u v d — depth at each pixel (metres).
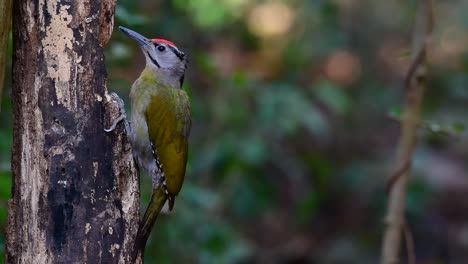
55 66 7.88
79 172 7.94
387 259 10.16
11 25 8.04
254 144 14.46
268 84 15.50
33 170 7.92
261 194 15.12
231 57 17.91
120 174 8.17
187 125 9.59
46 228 7.89
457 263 18.12
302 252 17.98
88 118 7.96
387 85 19.67
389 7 20.17
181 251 12.54
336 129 19.06
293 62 18.36
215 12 16.33
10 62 9.62
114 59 10.78
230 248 13.61
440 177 19.33
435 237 18.50
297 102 14.92
